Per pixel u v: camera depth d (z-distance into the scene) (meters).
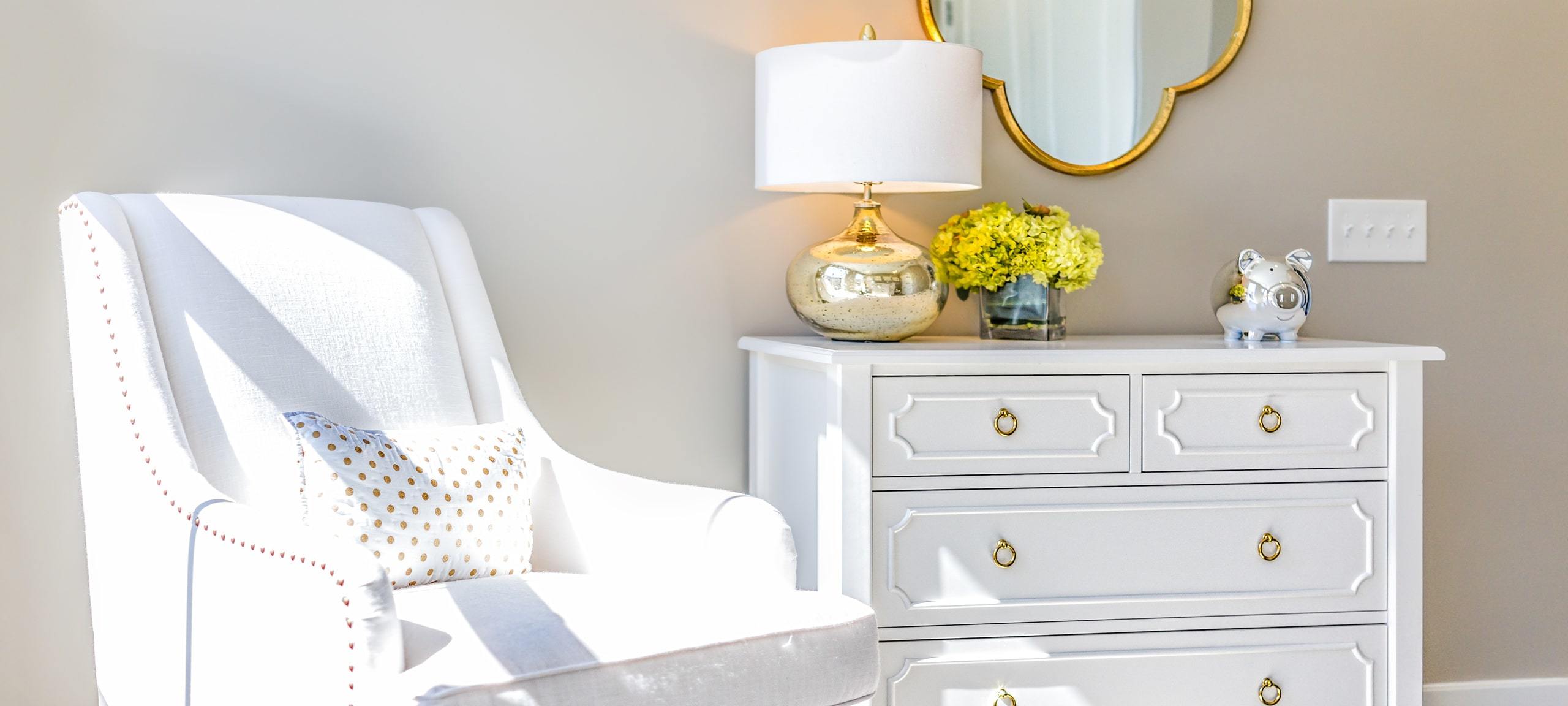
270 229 1.60
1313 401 1.77
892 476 1.66
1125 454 1.72
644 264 2.07
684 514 1.48
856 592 1.64
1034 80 2.18
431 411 1.62
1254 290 1.90
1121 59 2.21
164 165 1.85
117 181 1.84
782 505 1.95
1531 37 2.35
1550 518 2.38
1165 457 1.73
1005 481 1.70
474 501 1.48
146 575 1.31
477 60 1.98
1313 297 2.29
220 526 1.17
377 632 1.04
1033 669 1.71
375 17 1.93
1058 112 2.19
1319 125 2.29
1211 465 1.75
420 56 1.96
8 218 1.80
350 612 1.03
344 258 1.63
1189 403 1.74
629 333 2.07
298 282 1.58
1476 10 2.33
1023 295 1.99
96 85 1.82
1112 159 2.21
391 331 1.63
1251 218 2.27
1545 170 2.36
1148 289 2.24
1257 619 1.77
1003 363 1.67
